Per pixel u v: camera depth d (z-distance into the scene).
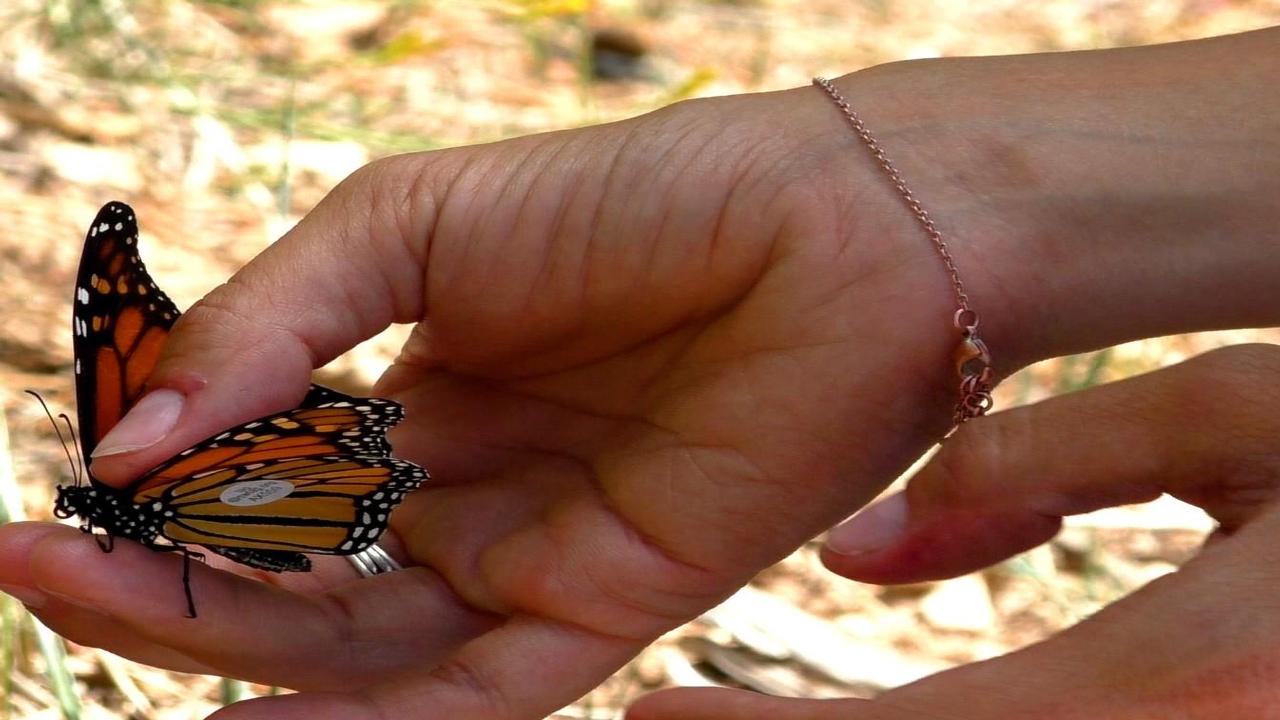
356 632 0.42
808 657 0.52
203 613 0.40
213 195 0.67
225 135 0.66
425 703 0.40
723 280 0.41
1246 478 0.36
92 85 0.70
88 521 0.39
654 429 0.41
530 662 0.41
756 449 0.40
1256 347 0.37
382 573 0.43
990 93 0.41
